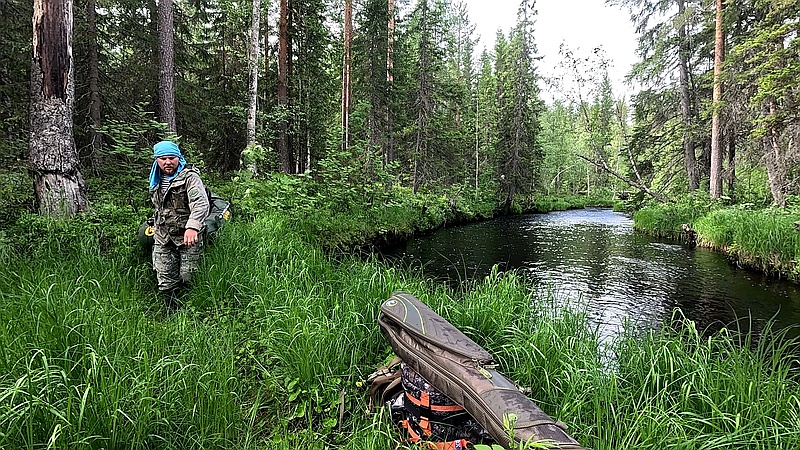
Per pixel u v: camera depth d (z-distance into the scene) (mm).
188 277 4469
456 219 21156
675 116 20156
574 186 51062
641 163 21781
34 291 3561
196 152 12586
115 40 13781
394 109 21031
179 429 2539
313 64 19797
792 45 11180
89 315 3219
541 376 3398
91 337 2955
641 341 4254
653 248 13062
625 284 8648
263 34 19906
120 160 11430
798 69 11133
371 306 4184
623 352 3977
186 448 2492
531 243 14031
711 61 18438
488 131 33969
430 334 2607
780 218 10062
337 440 2797
